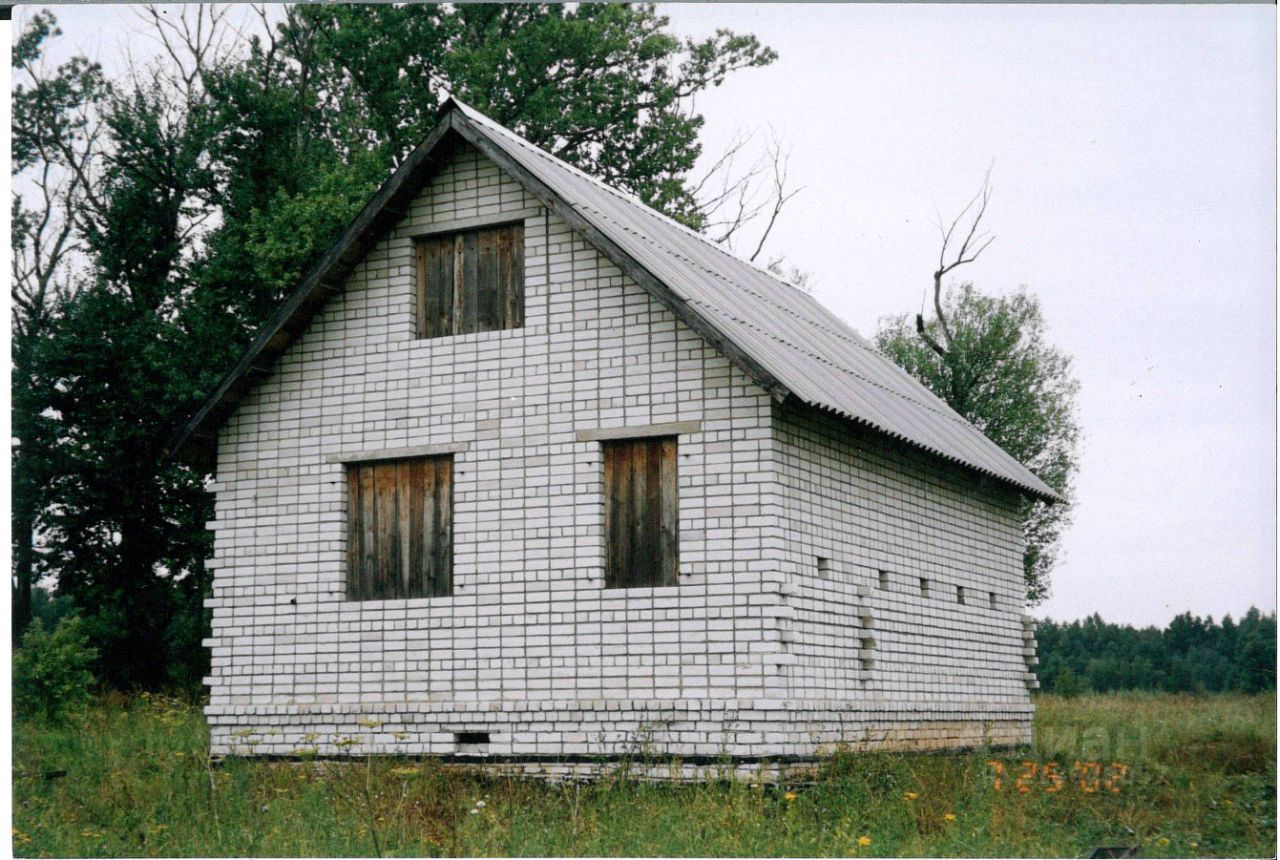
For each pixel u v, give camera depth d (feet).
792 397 51.24
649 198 123.95
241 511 61.98
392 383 60.03
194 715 84.94
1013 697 73.10
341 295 61.62
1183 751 69.72
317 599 59.82
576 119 120.16
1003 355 144.77
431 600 57.72
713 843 42.86
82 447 109.29
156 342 108.99
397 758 56.08
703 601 52.95
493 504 57.31
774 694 51.24
